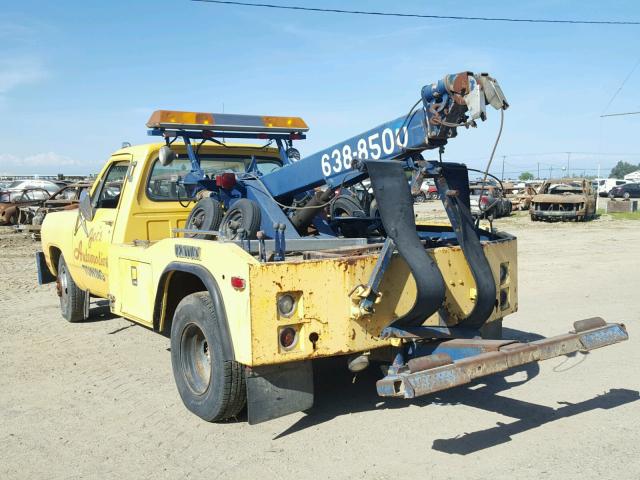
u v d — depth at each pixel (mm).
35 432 4562
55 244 8219
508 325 7656
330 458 4035
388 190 4414
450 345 4367
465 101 4371
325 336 4250
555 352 4121
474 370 3752
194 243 4629
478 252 4895
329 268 4250
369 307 4273
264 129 6695
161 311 5266
